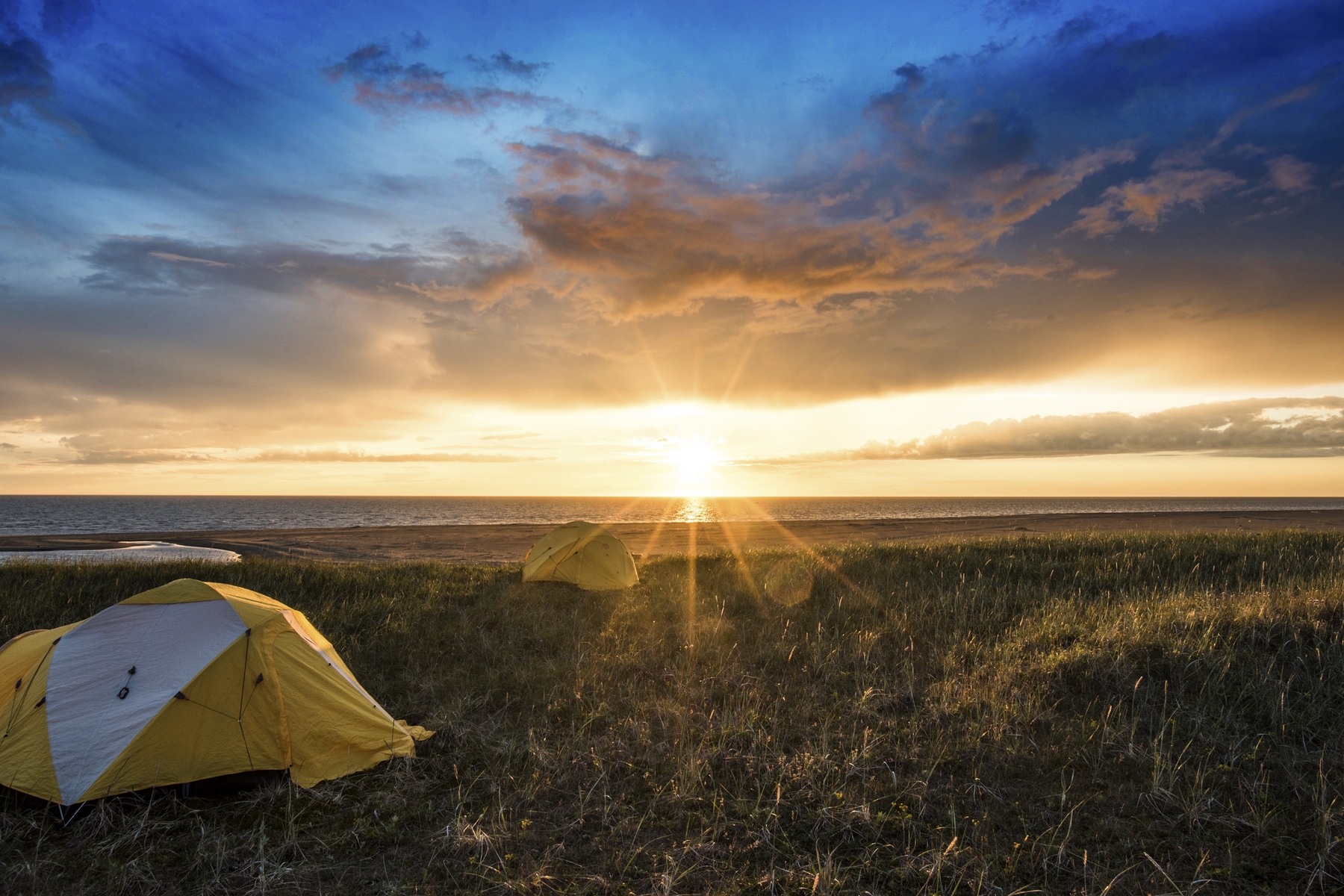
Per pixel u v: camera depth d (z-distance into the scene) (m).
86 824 4.64
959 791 4.96
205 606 5.74
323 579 13.24
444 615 10.80
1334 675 6.39
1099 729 5.86
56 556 27.52
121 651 5.42
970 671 7.46
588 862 4.22
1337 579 9.80
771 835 4.43
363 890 3.96
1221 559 13.17
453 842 4.37
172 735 5.06
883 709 6.57
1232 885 3.84
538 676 7.82
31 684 5.29
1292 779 4.83
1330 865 3.92
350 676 6.34
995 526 43.16
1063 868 4.02
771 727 6.21
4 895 3.88
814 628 9.66
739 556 16.83
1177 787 4.85
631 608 11.29
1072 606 9.74
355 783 5.33
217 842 4.37
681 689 7.18
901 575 12.85
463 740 6.07
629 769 5.46
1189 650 7.04
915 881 3.94
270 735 5.36
